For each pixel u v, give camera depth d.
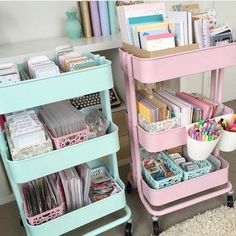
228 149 1.22
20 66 1.21
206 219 1.32
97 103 1.65
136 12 1.16
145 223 1.37
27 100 0.93
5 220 1.48
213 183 1.35
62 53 1.22
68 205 1.20
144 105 1.22
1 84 0.90
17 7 1.62
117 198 1.23
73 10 1.76
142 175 1.41
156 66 1.03
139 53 1.09
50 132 1.09
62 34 1.78
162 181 1.27
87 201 1.25
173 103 1.24
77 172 1.26
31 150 1.00
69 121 1.11
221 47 1.10
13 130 1.00
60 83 0.96
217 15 2.15
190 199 1.40
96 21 1.63
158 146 1.19
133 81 1.17
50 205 1.14
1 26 1.62
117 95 1.75
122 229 1.35
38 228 1.09
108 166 1.46
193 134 1.13
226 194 1.44
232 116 1.22
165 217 1.38
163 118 1.20
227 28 1.16
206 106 1.23
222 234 1.24
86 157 1.09
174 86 1.69
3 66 1.03
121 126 1.71
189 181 1.30
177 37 1.10
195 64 1.09
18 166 0.97
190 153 1.18
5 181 1.56
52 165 1.03
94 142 1.08
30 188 1.17
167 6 1.92
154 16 1.18
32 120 1.06
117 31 1.71
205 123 1.16
